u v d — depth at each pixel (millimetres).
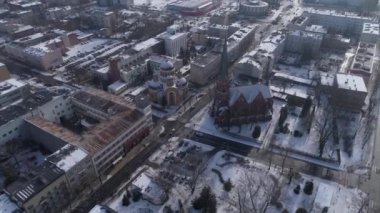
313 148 164000
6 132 163000
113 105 177500
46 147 167750
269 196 136375
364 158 157375
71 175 135625
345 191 138750
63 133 157250
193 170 151750
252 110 179250
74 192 139500
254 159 158625
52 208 131500
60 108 187625
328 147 164375
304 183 143000
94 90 197500
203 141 172250
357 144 166500
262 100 178000
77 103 188875
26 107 174875
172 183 145000
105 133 154250
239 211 130750
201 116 192500
